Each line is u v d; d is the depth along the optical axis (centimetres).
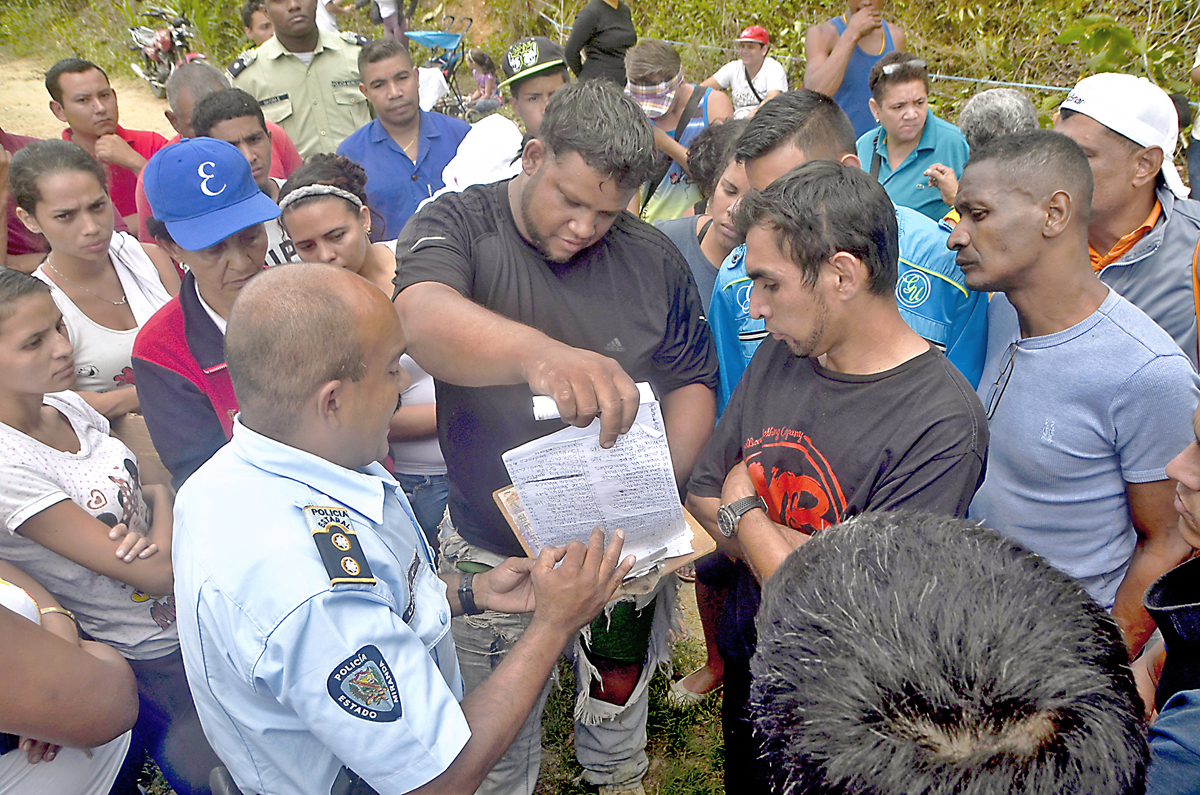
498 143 328
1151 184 234
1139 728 75
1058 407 191
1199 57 410
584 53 479
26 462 189
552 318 193
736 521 174
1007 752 69
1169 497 182
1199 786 91
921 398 156
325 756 127
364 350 128
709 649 277
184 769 225
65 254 272
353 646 116
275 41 502
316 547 120
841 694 74
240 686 121
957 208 195
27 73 1191
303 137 516
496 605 176
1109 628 79
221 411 229
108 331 281
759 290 164
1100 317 185
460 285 178
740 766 183
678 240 276
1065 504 197
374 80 420
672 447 208
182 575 125
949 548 83
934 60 693
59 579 199
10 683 138
